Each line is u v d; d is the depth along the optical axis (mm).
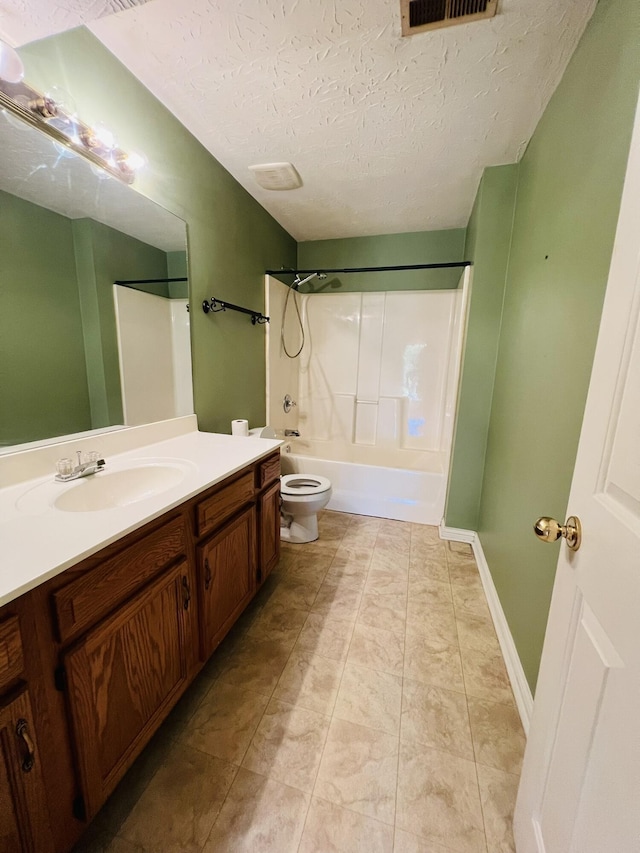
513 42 1135
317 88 1366
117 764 854
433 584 1889
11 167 985
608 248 848
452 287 2912
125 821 890
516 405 1572
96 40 1169
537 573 1189
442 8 1031
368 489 2684
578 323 992
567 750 625
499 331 2055
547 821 672
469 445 2242
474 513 2301
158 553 958
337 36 1134
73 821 759
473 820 907
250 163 1886
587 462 658
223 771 1006
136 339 1452
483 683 1308
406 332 3104
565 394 1048
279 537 1822
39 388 1105
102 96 1208
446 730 1135
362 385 3283
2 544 736
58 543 743
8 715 603
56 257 1131
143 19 1090
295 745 1079
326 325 3273
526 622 1259
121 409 1411
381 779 994
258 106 1470
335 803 936
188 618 1110
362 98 1415
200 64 1262
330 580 1909
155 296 1530
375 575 1959
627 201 572
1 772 605
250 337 2354
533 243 1483
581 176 1038
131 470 1257
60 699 710
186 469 1275
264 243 2475
